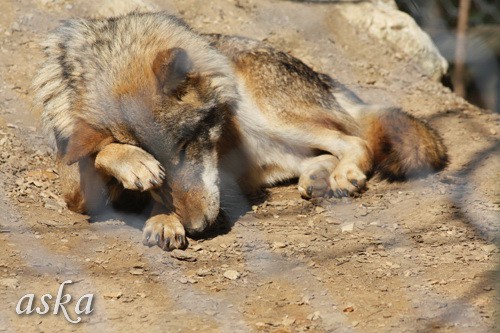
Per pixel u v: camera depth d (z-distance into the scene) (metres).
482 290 8.17
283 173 12.04
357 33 16.72
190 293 8.28
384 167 11.79
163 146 9.35
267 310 7.91
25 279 8.45
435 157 11.88
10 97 13.09
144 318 7.72
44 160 11.84
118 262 9.00
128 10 15.33
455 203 10.64
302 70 12.34
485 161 12.23
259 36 15.85
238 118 11.27
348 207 10.70
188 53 10.24
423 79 16.05
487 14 22.19
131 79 9.66
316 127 11.79
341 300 8.09
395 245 9.44
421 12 20.73
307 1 17.08
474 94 20.33
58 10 15.12
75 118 9.76
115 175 9.33
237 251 9.40
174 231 9.38
